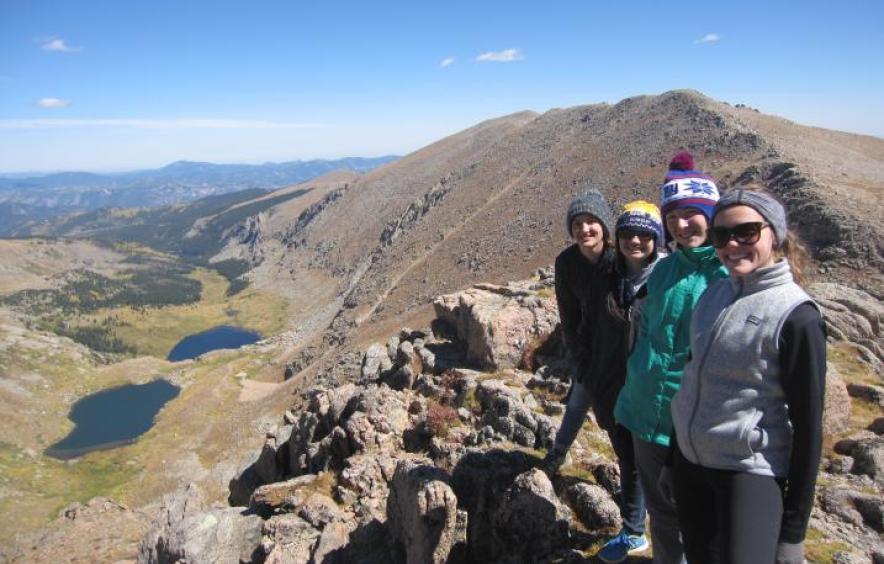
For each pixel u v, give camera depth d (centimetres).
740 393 496
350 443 1639
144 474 9738
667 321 632
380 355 2361
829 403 1245
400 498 1102
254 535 1382
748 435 493
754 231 474
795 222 6638
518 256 13000
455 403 1642
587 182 14388
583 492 973
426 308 11181
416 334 2406
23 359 17062
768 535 490
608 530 909
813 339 454
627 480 814
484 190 19788
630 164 13750
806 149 10231
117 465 10275
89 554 2312
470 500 1048
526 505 937
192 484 1717
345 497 1437
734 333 493
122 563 2011
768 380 484
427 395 1784
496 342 1823
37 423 13925
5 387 15188
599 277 807
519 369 1788
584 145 17725
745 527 493
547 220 13850
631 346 718
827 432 1243
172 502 1669
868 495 982
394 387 1986
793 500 481
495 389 1567
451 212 19700
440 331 2280
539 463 1095
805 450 466
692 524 562
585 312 881
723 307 515
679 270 642
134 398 15700
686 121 14112
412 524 1011
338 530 1312
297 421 2070
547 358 1767
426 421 1556
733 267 493
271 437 2212
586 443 1203
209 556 1322
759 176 8794
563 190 15038
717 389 510
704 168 10875
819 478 1103
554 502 942
